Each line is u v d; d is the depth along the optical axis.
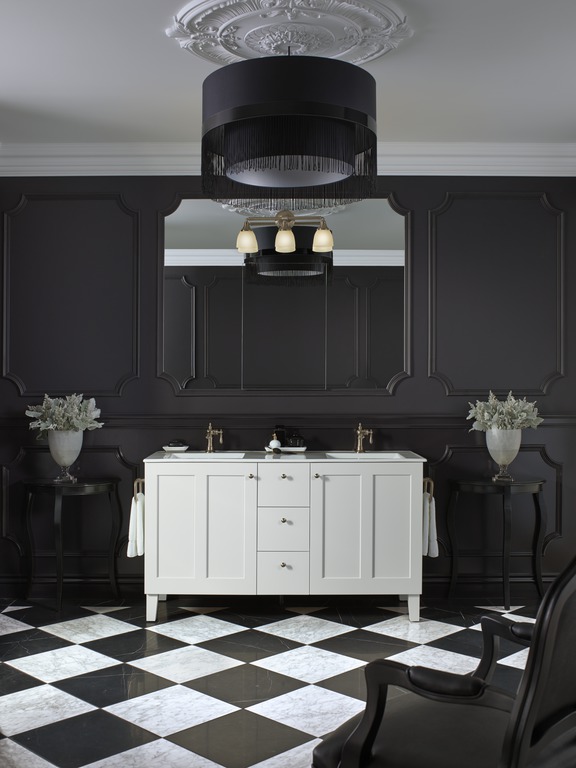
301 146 2.79
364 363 4.78
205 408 4.76
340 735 1.96
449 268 4.78
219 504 4.21
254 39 3.15
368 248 4.78
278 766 2.53
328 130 2.80
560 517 4.79
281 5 2.87
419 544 4.22
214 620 4.23
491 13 3.00
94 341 4.77
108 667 3.47
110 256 4.76
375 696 1.79
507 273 4.80
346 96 2.76
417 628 4.08
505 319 4.79
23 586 4.73
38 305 4.77
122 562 4.74
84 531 4.74
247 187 3.10
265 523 4.21
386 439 4.77
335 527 4.21
